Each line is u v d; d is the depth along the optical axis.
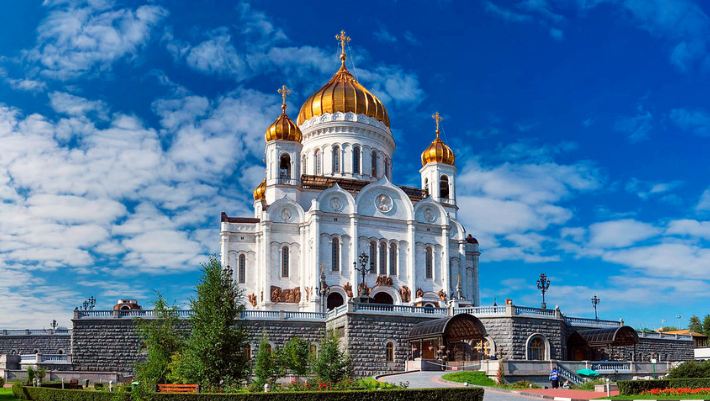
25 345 104.06
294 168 108.12
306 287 101.75
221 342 51.06
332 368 61.03
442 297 106.06
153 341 61.81
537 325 78.81
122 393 48.03
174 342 61.28
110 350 78.94
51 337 103.88
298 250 104.44
